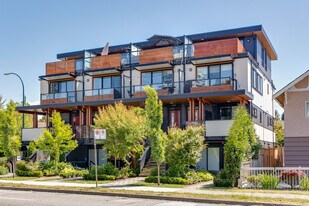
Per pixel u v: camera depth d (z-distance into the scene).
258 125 32.53
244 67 29.45
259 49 35.38
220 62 30.19
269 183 18.47
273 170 19.34
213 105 31.16
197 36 34.81
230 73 29.94
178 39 34.94
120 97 34.19
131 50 34.66
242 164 19.44
